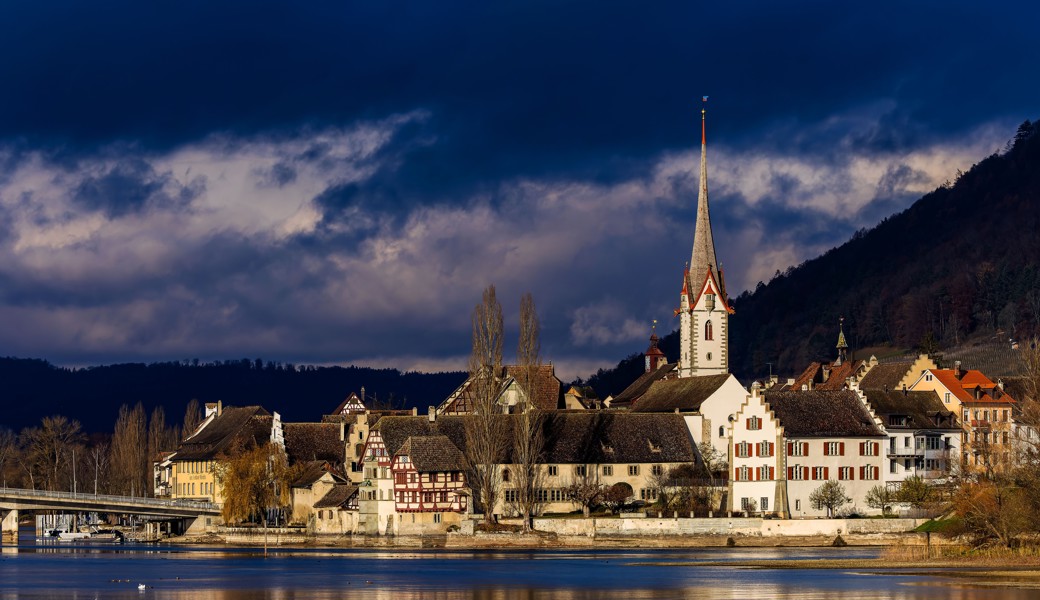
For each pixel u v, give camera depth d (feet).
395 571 608.19
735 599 497.87
